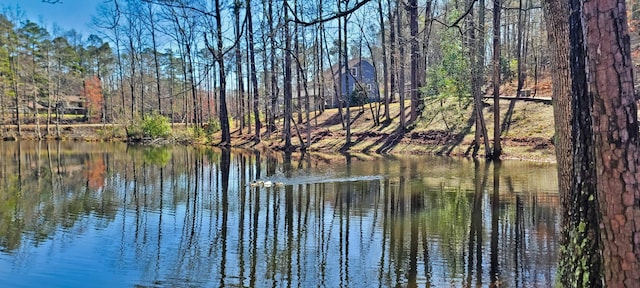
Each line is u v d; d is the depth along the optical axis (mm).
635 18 20766
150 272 6152
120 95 46156
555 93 3471
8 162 19688
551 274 5844
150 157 22062
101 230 8250
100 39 48062
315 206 10234
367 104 33531
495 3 14773
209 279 5906
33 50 40406
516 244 7102
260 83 40156
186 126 35438
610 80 2586
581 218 2986
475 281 5695
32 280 5863
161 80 43062
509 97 23938
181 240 7609
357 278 5871
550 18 3488
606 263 2680
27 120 43719
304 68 27438
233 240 7605
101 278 5957
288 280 5848
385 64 26781
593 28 2633
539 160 17438
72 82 47375
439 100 23234
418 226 8320
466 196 10922
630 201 2545
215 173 15992
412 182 13227
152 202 10789
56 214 9516
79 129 40656
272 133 30344
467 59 19172
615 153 2582
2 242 7504
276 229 8289
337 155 22141
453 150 20766
